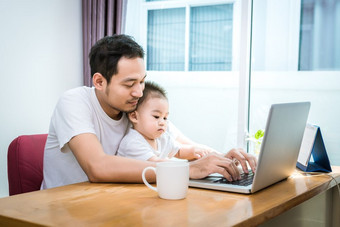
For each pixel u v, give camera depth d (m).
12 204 0.86
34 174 1.57
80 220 0.74
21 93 2.51
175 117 2.79
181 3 2.78
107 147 1.37
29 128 2.57
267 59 2.36
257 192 1.01
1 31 2.39
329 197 1.43
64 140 1.20
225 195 0.96
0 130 2.41
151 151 1.30
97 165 1.10
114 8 2.71
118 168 1.08
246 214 0.79
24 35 2.51
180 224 0.72
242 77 2.30
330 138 2.24
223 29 2.66
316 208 1.33
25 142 1.59
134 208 0.83
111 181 1.09
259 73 2.38
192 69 2.79
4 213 0.79
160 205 0.86
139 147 1.30
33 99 2.58
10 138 2.46
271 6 2.33
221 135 2.65
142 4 2.90
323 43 2.25
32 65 2.57
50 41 2.67
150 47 2.92
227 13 2.63
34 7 2.56
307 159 1.36
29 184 1.56
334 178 1.27
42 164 1.60
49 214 0.78
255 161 1.18
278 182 1.17
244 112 2.31
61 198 0.92
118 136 1.39
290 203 0.94
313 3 2.25
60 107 1.27
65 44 2.77
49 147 1.39
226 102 2.62
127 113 1.40
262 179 1.00
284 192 1.02
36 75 2.59
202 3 2.72
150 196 0.94
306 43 2.29
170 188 0.90
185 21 2.78
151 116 1.34
